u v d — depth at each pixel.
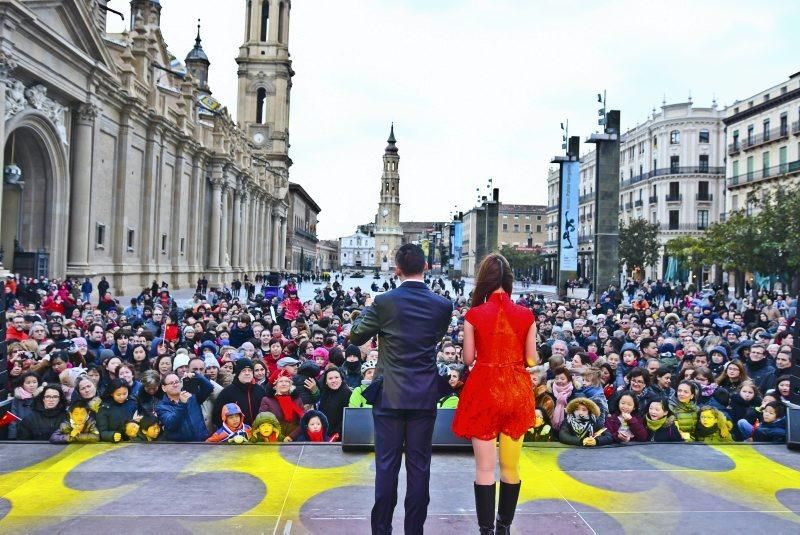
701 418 7.76
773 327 17.53
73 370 8.87
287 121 92.56
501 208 147.12
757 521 4.96
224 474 5.87
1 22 21.48
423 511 4.42
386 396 4.41
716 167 69.25
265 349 12.53
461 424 4.48
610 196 36.31
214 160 51.91
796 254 38.03
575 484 5.71
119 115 33.69
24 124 24.75
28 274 26.42
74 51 26.52
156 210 39.25
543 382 7.92
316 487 5.57
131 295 34.84
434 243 153.62
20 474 5.80
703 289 51.91
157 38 44.22
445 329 4.59
